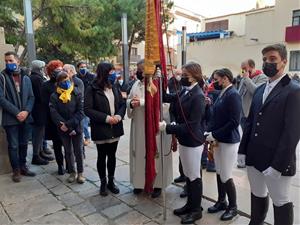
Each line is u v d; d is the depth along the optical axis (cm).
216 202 327
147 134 307
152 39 282
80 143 401
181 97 294
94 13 1109
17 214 319
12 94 405
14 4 955
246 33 2020
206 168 440
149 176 316
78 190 381
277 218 227
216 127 300
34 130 470
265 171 214
